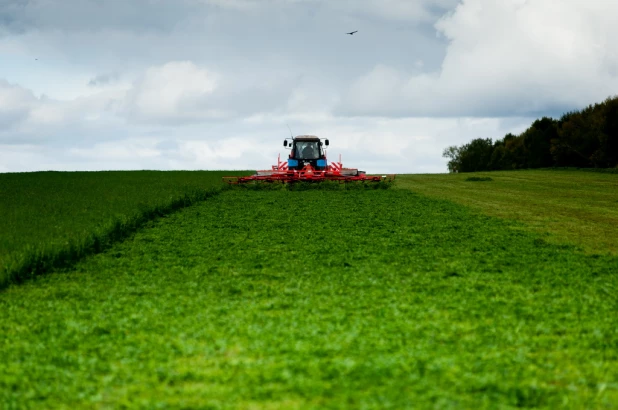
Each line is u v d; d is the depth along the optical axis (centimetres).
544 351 822
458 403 648
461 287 1199
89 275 1363
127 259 1517
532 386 687
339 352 804
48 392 702
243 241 1739
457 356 788
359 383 698
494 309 1035
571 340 859
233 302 1098
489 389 685
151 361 783
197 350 822
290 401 663
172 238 1795
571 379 724
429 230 1916
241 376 727
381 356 782
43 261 1420
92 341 886
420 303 1078
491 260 1469
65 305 1116
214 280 1290
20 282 1312
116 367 775
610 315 1000
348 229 1928
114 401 678
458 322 961
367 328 910
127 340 877
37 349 853
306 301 1091
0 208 2200
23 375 755
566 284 1231
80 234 1639
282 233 1861
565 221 2170
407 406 642
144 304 1088
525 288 1198
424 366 746
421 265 1413
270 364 766
